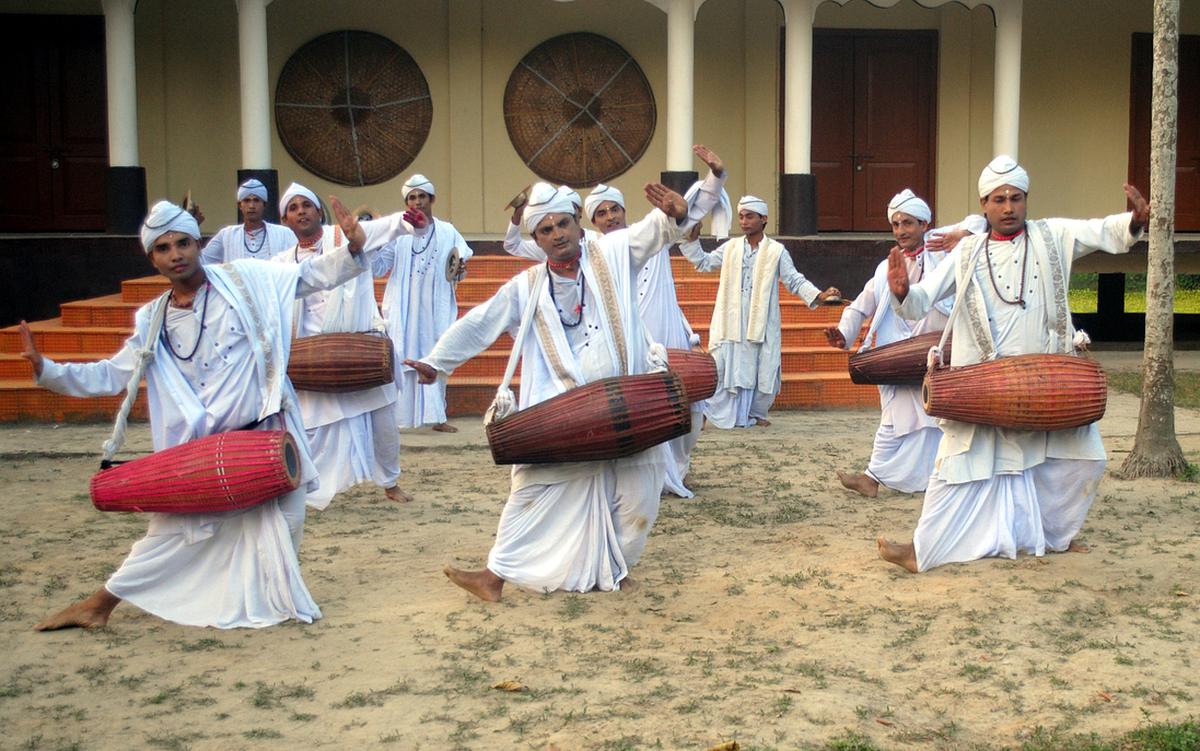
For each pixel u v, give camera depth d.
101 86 14.45
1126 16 15.45
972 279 5.73
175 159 14.53
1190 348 15.52
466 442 9.45
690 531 6.62
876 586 5.52
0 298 12.96
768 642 4.80
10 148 14.39
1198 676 4.38
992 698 4.21
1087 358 5.64
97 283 13.05
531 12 14.77
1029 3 15.29
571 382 5.18
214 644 4.81
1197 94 15.62
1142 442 7.95
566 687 4.33
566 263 5.25
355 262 5.14
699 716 4.06
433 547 6.32
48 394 10.46
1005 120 14.13
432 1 14.69
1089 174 15.55
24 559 6.09
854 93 15.26
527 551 5.33
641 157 15.03
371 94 14.70
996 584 5.48
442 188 14.90
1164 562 5.80
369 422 7.23
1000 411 5.54
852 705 4.14
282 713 4.12
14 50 14.34
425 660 4.62
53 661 4.62
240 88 14.21
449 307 9.98
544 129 14.88
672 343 8.09
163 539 4.98
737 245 10.01
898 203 7.44
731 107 15.14
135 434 9.84
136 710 4.15
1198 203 15.76
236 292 4.98
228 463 4.76
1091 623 4.96
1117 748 3.77
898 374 7.17
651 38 14.95
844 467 8.44
